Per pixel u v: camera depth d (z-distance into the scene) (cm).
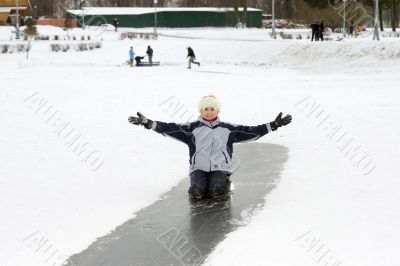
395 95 1986
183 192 991
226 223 821
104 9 8862
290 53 4303
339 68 3650
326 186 978
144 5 11781
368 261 666
